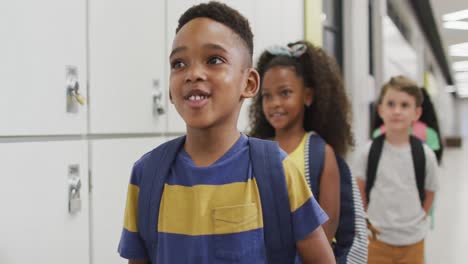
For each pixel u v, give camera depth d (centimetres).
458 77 1521
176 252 55
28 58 92
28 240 93
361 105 357
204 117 52
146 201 58
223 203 54
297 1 260
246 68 57
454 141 1581
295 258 59
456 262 283
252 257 54
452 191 567
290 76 107
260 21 214
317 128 117
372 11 432
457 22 789
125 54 125
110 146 119
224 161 56
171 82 55
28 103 93
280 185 56
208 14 55
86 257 111
